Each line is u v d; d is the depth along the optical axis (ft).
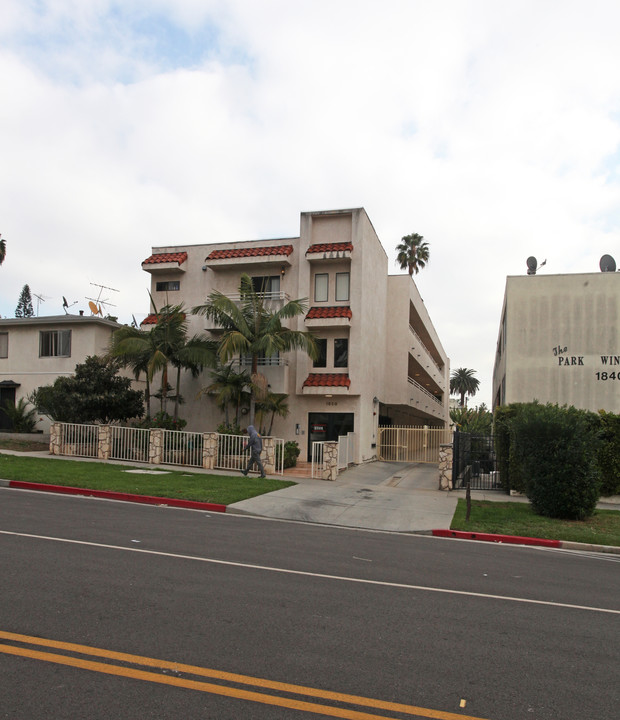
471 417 202.90
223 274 86.17
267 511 41.06
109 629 16.24
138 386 88.07
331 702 12.69
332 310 78.64
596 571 28.43
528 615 19.97
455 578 24.89
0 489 44.42
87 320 83.82
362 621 18.20
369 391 84.07
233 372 74.79
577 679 14.60
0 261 126.93
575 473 42.34
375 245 89.71
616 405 66.39
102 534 29.35
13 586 19.76
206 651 15.07
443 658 15.52
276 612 18.58
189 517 37.11
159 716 11.73
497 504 49.24
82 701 12.16
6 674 13.24
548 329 69.00
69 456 67.92
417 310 113.80
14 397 88.12
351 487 56.39
